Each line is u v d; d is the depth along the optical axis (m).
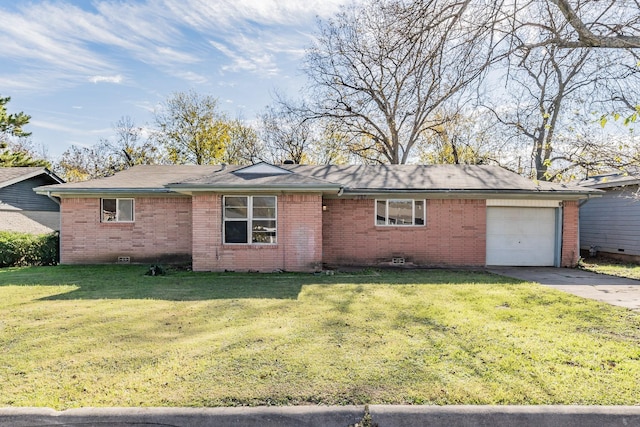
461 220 12.30
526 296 7.18
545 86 9.78
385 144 24.25
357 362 3.80
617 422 2.77
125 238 12.40
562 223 12.41
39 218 18.19
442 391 3.18
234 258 10.68
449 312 5.86
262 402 3.01
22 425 2.76
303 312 5.87
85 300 6.73
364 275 10.07
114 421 2.76
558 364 3.79
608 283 9.00
